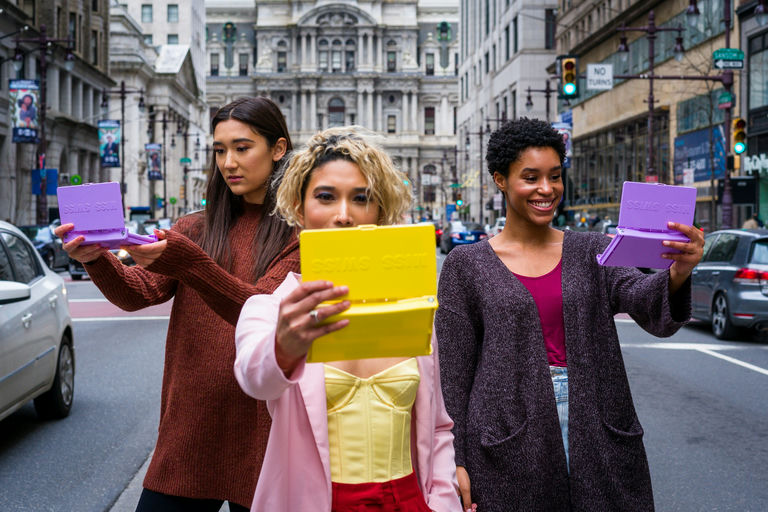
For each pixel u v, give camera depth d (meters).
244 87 115.56
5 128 39.94
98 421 7.17
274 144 2.97
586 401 2.78
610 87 25.25
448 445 2.42
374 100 115.69
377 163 2.16
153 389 8.55
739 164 22.31
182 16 93.00
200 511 2.83
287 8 117.06
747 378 9.08
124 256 14.18
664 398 8.03
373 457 2.14
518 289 2.89
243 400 2.74
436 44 120.62
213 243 2.95
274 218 2.91
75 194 2.40
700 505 4.98
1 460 5.97
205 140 105.69
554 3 58.78
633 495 2.78
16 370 6.19
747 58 29.55
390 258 1.75
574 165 51.69
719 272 12.25
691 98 33.81
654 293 2.65
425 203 113.81
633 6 38.84
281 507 2.14
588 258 2.93
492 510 2.76
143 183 70.50
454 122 117.25
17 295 5.77
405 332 1.78
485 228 44.72
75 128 50.09
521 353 2.85
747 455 6.06
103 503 5.01
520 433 2.77
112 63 68.88
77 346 11.62
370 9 116.12
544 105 58.91
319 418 2.12
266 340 1.83
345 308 1.67
